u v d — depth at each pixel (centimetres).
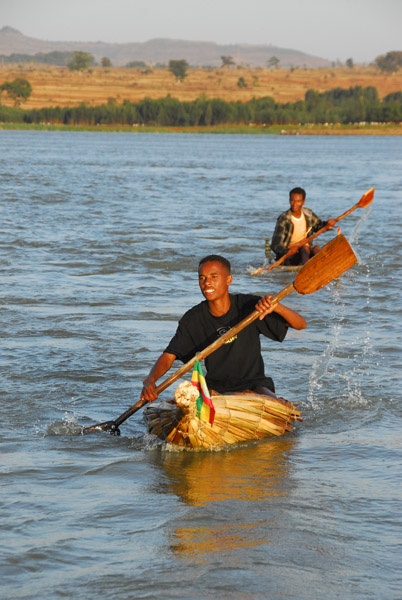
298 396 1212
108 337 1529
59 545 730
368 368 1358
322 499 841
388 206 4334
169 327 1622
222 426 1015
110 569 686
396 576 679
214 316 1107
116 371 1326
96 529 766
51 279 2102
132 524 778
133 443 1031
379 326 1669
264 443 1034
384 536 754
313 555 713
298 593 648
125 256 2477
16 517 789
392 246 2794
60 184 5409
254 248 2731
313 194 5147
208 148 14188
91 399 1191
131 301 1862
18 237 2803
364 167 8700
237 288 2094
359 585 662
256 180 6388
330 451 998
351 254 1066
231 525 776
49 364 1345
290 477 910
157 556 710
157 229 3148
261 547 728
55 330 1570
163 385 1062
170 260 2441
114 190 5041
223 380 1116
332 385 1264
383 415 1134
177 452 1003
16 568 687
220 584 661
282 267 2383
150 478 907
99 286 2034
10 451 984
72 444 1018
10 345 1454
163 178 6384
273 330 1109
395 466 941
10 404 1150
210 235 3020
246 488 876
